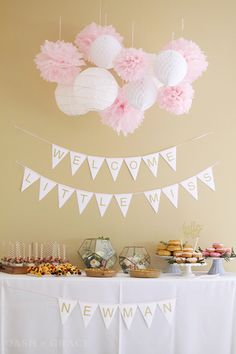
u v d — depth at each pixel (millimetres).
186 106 3750
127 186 4082
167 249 3881
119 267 4020
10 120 4031
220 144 4188
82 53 4027
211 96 4203
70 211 4023
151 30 4188
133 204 4078
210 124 4191
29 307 3451
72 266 3676
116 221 4051
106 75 3574
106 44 3596
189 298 3551
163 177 4121
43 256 3980
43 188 4012
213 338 3568
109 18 4160
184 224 4105
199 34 4223
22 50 4074
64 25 4117
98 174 4066
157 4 4211
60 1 4129
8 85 4047
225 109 4211
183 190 4133
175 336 3531
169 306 3521
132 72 3523
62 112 4070
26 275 3574
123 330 3492
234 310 3604
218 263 3848
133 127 3762
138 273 3590
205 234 4121
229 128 4207
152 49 4176
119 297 3494
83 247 3912
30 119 4047
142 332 3506
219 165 4176
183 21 4219
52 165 4035
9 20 4078
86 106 3576
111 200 4062
